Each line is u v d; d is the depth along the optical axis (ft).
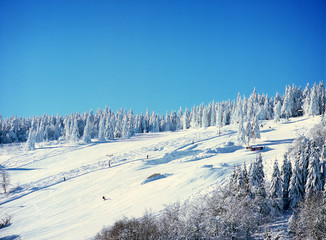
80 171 227.40
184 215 83.51
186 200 112.57
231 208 83.15
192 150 240.12
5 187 204.33
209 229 78.69
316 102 314.35
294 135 240.12
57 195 171.63
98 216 120.98
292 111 359.46
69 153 322.14
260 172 102.37
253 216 83.20
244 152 205.87
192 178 141.18
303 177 97.55
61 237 101.30
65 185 192.65
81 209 138.31
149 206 116.98
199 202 93.40
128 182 167.94
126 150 289.33
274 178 95.86
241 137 238.68
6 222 133.59
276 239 74.84
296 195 95.04
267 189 101.71
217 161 180.45
